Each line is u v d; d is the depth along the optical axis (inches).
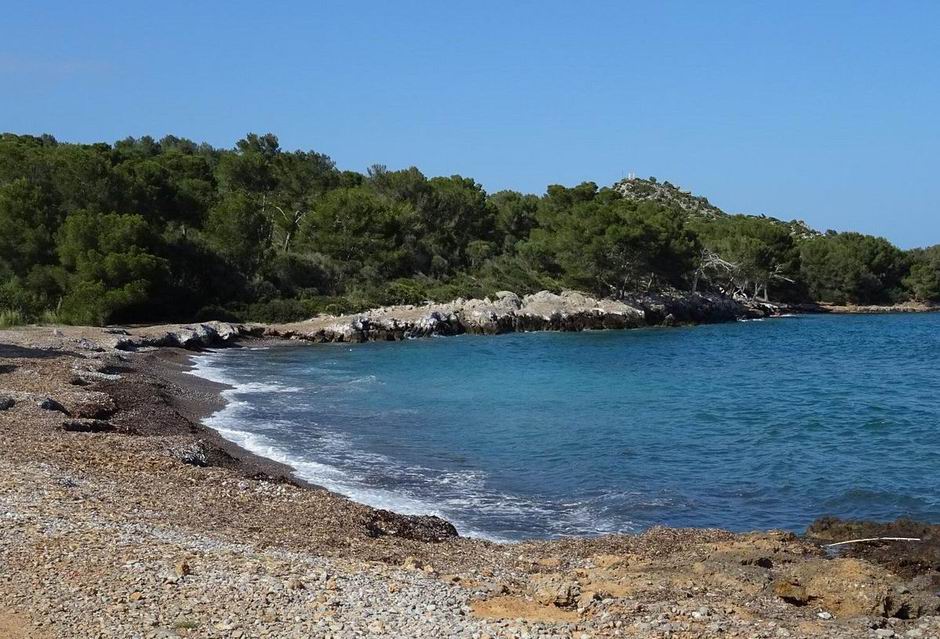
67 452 858.1
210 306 3070.9
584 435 1273.4
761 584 544.4
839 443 1229.1
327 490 891.4
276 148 5187.0
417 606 453.7
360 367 2183.8
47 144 4259.4
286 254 3518.7
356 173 4800.7
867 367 2299.5
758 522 832.9
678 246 4047.7
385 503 872.9
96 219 2802.7
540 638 409.7
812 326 3897.6
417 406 1536.7
